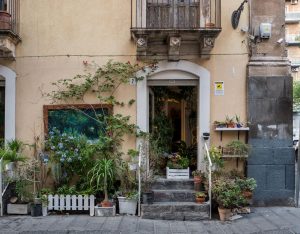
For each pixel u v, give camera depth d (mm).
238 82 9469
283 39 9492
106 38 9500
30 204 8656
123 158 9359
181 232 7387
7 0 9320
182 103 10594
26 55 9508
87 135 9539
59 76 9500
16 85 9508
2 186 8703
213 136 9414
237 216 8414
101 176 8672
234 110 9445
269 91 9398
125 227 7664
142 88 9438
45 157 8953
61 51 9500
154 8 9492
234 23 9422
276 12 9523
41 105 9508
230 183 8477
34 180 8766
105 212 8523
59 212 8781
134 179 9023
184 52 9445
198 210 8328
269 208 9203
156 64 9406
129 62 9430
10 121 9445
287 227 7605
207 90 9414
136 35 8766
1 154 8742
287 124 9383
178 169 9422
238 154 9148
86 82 9430
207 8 9141
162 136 10344
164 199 8789
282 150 9359
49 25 9531
